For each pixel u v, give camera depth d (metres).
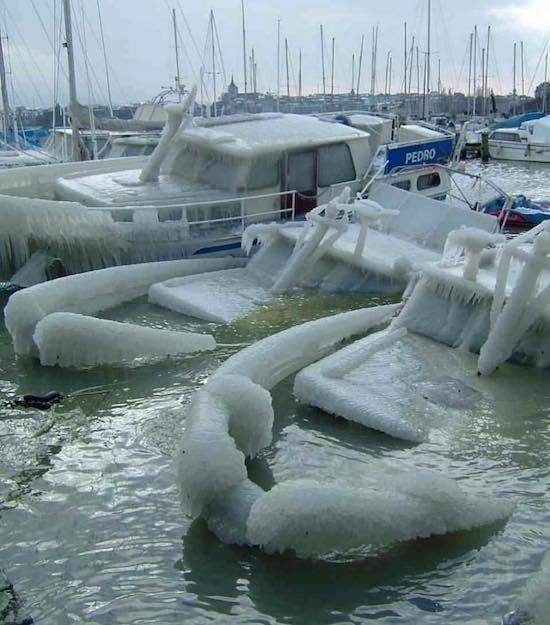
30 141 28.53
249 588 5.40
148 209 12.88
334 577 5.50
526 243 11.85
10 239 12.33
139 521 6.21
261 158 13.97
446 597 5.30
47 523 6.21
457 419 7.95
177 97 25.16
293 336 9.23
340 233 12.23
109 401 8.48
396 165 15.76
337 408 7.99
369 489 6.04
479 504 6.12
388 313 10.89
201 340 9.99
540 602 5.03
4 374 9.29
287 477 6.86
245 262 13.59
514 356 9.41
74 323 9.34
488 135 41.53
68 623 5.09
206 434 6.24
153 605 5.25
